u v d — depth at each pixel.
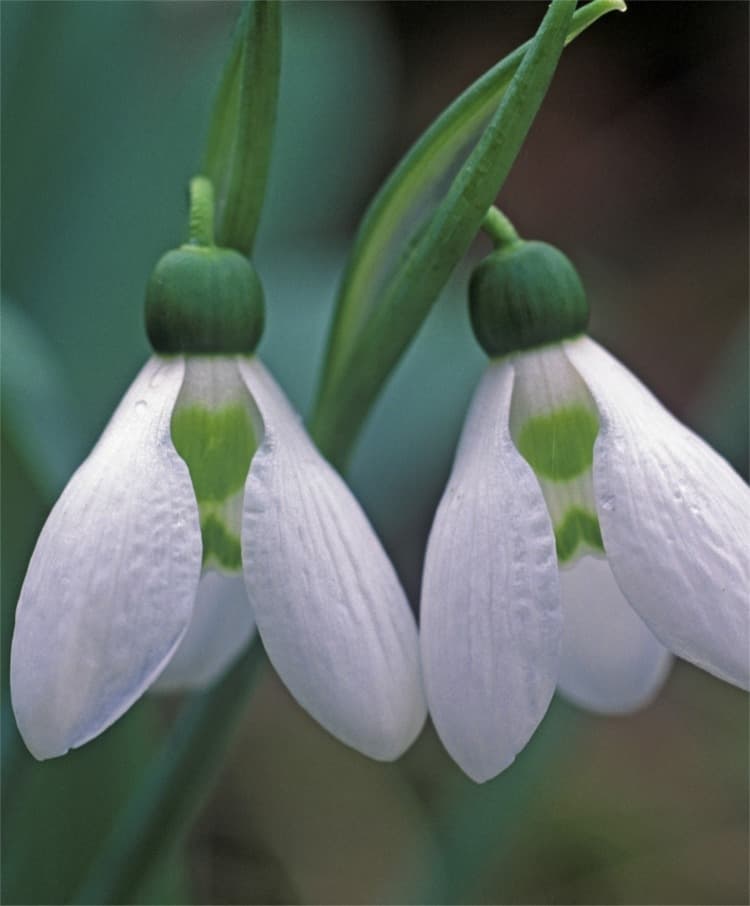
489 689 0.14
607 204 0.50
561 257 0.15
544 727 0.21
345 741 0.14
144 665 0.14
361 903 0.27
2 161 0.25
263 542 0.14
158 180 0.26
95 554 0.14
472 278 0.15
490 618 0.14
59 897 0.20
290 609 0.14
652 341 0.45
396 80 0.51
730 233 0.50
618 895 0.28
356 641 0.14
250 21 0.15
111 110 0.26
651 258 0.49
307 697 0.14
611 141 0.51
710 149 0.51
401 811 0.29
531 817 0.24
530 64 0.14
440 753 0.29
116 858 0.17
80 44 0.25
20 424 0.19
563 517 0.15
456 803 0.21
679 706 0.32
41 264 0.25
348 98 0.29
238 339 0.15
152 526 0.14
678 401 0.43
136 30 0.27
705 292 0.47
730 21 0.51
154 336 0.15
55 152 0.25
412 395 0.23
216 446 0.15
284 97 0.29
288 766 0.30
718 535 0.14
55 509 0.14
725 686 0.31
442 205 0.15
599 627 0.16
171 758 0.17
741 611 0.14
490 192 0.15
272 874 0.28
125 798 0.20
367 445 0.23
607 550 0.14
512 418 0.15
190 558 0.14
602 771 0.30
